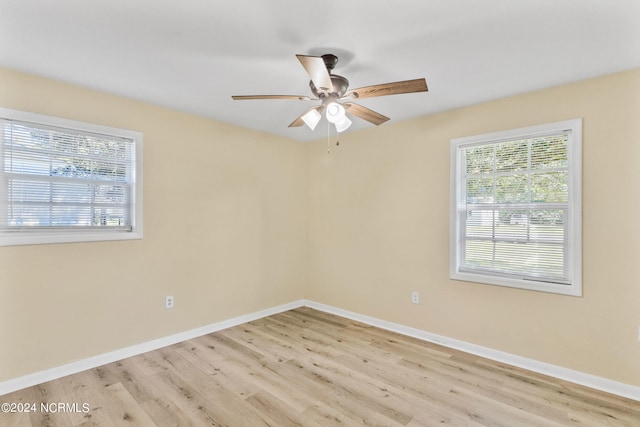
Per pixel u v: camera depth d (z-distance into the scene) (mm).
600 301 2396
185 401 2223
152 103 3002
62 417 2037
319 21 1736
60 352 2531
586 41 1929
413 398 2273
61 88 2525
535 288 2668
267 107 3111
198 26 1786
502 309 2848
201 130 3404
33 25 1776
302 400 2246
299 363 2791
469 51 2053
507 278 2834
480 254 3023
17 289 2355
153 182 3049
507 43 1957
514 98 2781
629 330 2293
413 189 3420
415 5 1602
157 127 3070
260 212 3984
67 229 2609
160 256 3102
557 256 2617
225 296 3633
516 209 2820
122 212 2896
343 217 4066
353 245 3961
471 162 3076
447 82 2521
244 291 3818
